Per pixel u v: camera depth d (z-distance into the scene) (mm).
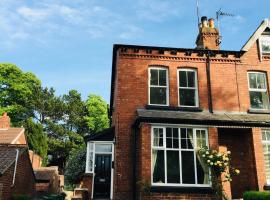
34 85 47188
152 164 13039
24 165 16578
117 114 15094
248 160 14570
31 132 36781
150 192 12430
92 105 51219
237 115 15227
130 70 15852
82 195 14938
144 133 13297
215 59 16578
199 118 13711
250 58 16766
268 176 13891
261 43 17031
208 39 17844
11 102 43406
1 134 28516
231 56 16656
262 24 17141
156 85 15945
